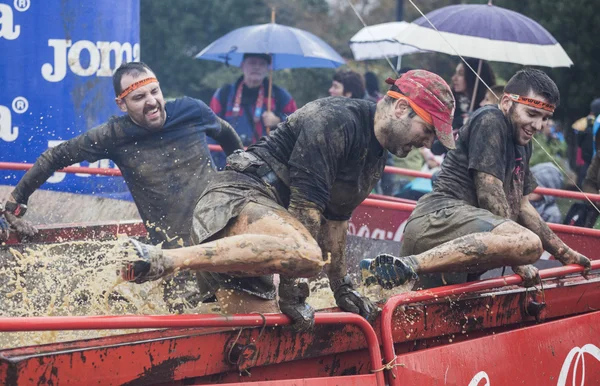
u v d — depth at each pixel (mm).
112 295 10406
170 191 12383
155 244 12586
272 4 43312
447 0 46969
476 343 9617
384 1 49469
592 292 12117
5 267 11922
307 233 8125
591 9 27469
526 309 11031
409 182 22453
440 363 9133
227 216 8258
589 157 20734
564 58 21453
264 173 8719
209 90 39844
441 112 8508
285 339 8422
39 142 15109
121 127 12203
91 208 15758
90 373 7109
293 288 8078
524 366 10164
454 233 10617
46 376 6855
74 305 10578
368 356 9516
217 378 8125
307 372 8906
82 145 12180
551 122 25938
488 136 10805
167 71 40094
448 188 11352
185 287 11484
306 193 8352
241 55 27250
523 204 11898
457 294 9805
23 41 14727
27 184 12250
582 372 11109
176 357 7648
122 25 15719
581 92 26844
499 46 20656
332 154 8414
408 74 8688
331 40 47031
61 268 11586
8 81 14727
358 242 15977
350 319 8383
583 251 15812
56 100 15125
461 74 20062
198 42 40250
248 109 21969
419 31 21359
